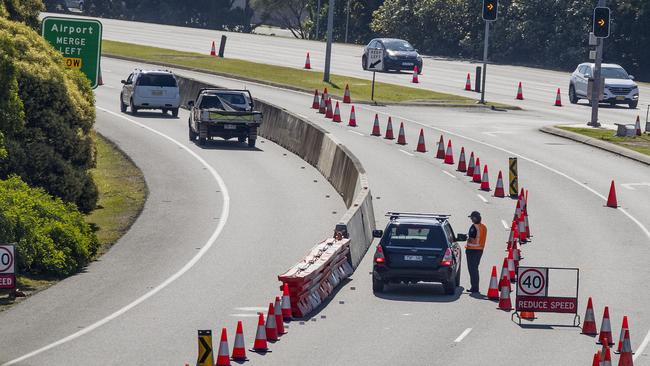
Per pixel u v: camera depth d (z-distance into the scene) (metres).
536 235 82.12
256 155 117.25
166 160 112.06
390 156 115.12
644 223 87.00
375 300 62.94
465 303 62.81
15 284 61.03
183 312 58.34
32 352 50.19
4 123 74.44
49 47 88.25
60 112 86.19
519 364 49.84
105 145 119.44
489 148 120.94
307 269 60.59
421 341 53.66
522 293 58.53
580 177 105.94
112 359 49.00
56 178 84.56
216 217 86.31
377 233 67.06
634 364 50.34
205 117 120.19
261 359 49.47
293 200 93.94
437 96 162.62
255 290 63.69
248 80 174.75
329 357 50.12
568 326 57.91
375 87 171.25
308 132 116.00
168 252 74.06
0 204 66.69
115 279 66.25
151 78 141.75
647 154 116.31
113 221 84.44
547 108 157.88
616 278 69.38
